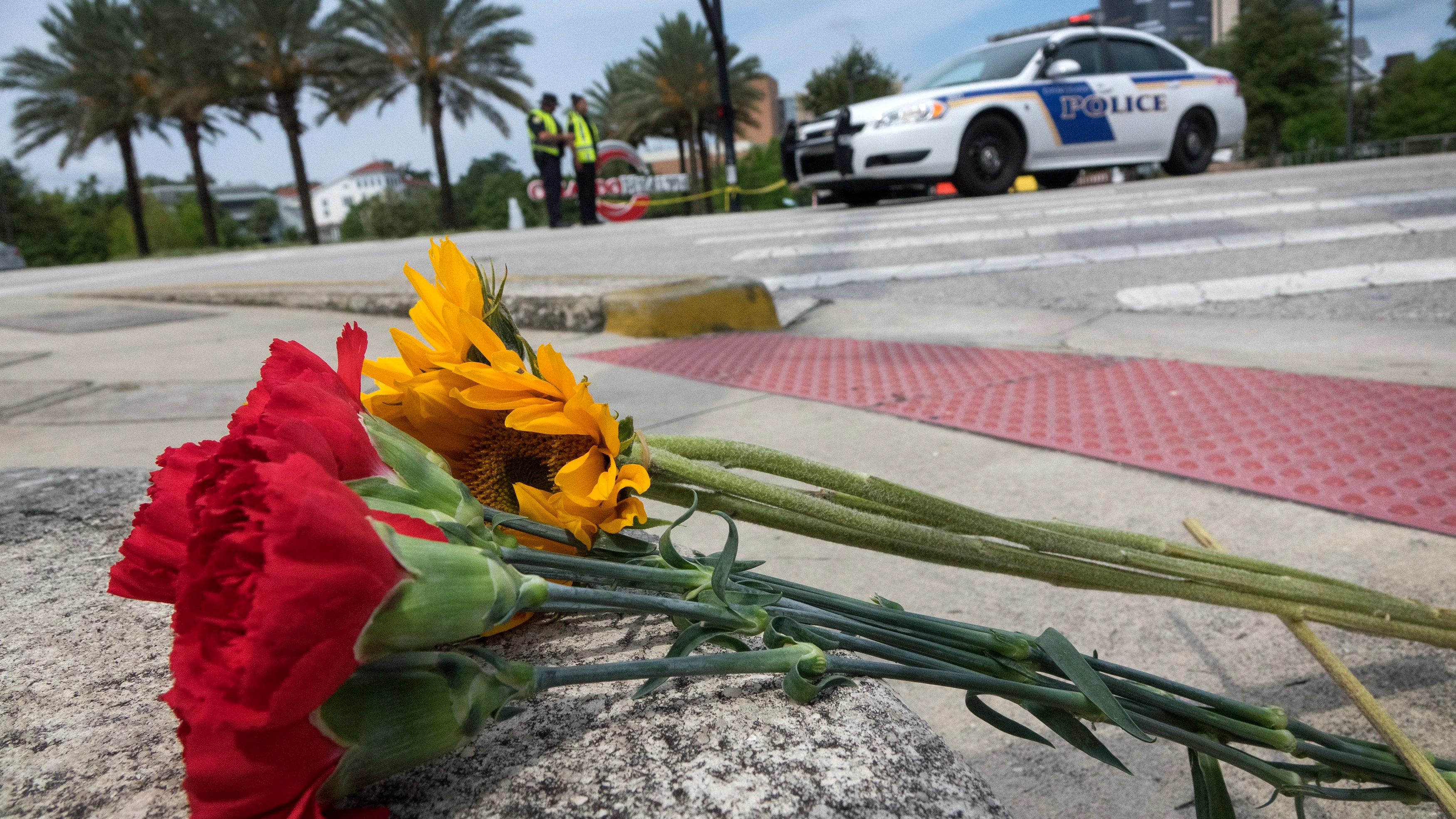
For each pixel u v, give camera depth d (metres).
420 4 36.56
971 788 0.64
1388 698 1.30
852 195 11.44
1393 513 1.75
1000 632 0.79
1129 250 5.34
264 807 0.46
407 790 0.64
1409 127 54.03
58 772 0.71
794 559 1.79
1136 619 1.52
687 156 88.69
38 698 0.84
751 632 0.69
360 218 78.88
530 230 16.67
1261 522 1.78
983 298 4.66
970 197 9.65
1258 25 51.22
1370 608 1.11
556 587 0.59
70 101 40.75
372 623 0.46
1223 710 0.89
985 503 1.96
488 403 0.66
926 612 1.55
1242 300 4.05
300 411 0.54
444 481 0.62
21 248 64.06
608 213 32.97
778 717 0.71
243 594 0.42
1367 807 1.15
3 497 1.53
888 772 0.64
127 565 0.55
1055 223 6.57
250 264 11.66
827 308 4.80
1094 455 2.19
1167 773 1.20
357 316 5.27
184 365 3.94
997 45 10.27
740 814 0.60
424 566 0.49
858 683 0.78
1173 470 2.07
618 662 0.64
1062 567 0.97
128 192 42.47
